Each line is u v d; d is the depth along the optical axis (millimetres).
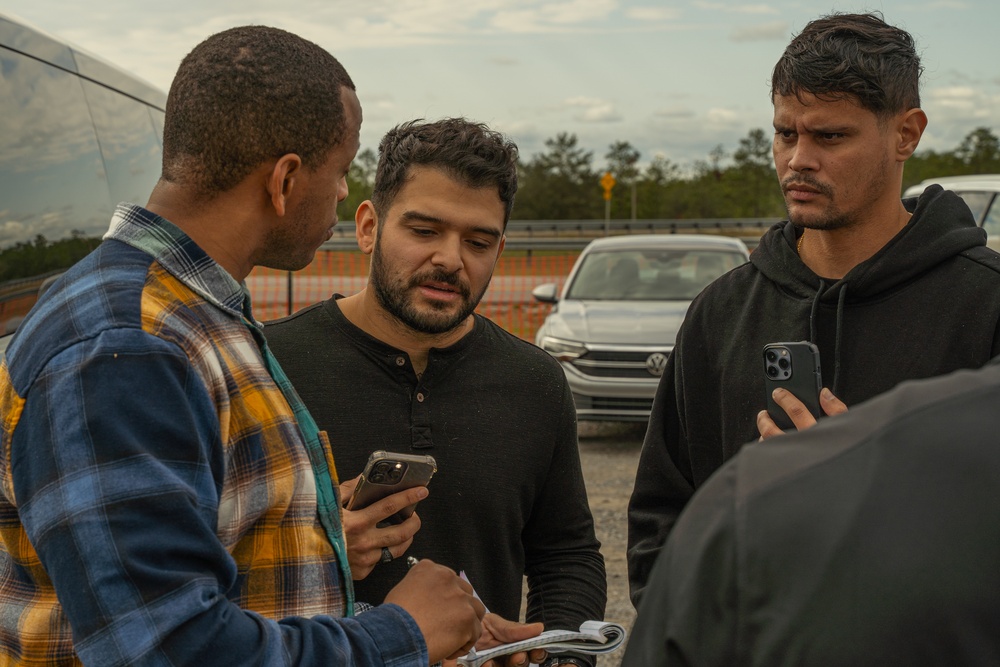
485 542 2014
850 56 1818
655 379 7086
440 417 2004
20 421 1193
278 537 1336
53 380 1166
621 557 5000
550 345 7375
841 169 1877
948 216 1923
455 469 1990
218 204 1345
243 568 1314
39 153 3475
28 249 3320
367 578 1909
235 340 1337
